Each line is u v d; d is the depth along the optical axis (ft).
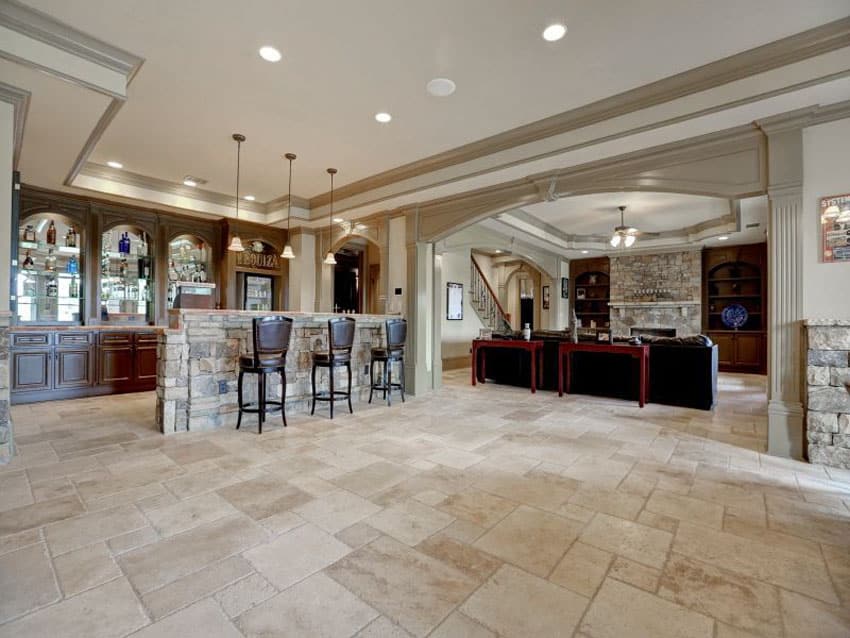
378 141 14.87
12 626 4.63
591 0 8.20
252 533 6.72
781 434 10.82
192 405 12.75
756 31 9.10
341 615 4.90
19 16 8.45
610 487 8.72
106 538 6.51
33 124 11.47
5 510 7.39
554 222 27.30
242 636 4.55
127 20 8.79
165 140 14.78
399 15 8.64
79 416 14.28
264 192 21.08
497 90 11.53
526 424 13.82
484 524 7.11
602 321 36.04
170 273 22.16
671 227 28.66
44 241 18.43
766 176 11.07
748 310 29.78
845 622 4.85
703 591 5.42
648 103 11.41
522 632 4.66
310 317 15.79
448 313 28.19
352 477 9.09
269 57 10.05
